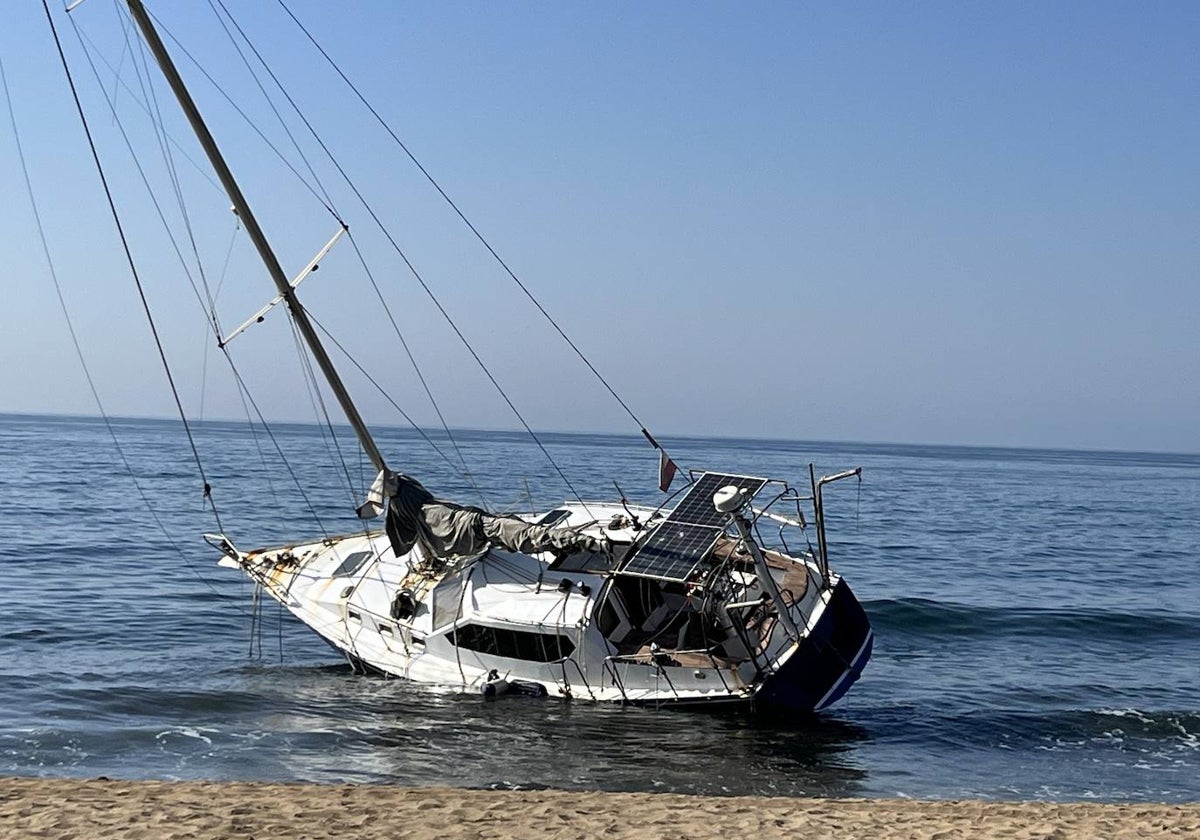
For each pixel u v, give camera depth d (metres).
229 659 26.16
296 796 14.12
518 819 13.16
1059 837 12.78
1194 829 13.28
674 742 19.88
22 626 29.38
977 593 40.16
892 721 22.31
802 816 13.71
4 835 11.72
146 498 67.38
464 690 22.55
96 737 19.38
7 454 116.19
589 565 23.89
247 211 22.70
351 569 25.80
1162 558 55.22
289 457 128.75
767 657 21.12
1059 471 195.00
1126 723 22.39
